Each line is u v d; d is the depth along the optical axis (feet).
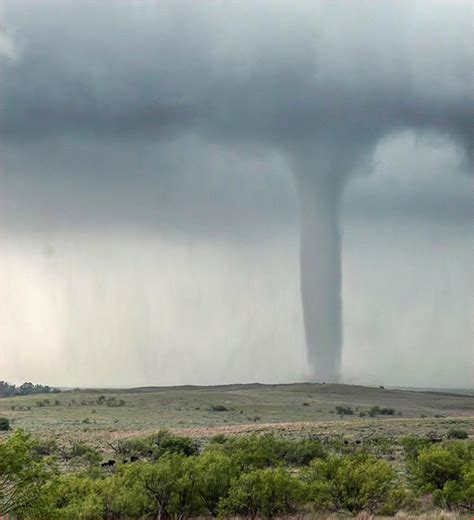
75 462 457.27
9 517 159.43
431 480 260.21
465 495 238.48
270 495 229.86
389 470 244.01
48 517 157.58
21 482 153.58
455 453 288.71
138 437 638.94
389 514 231.71
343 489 235.20
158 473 231.09
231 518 228.22
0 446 151.84
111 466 424.46
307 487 233.14
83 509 211.41
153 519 229.86
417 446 401.08
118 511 227.20
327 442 571.28
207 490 233.96
